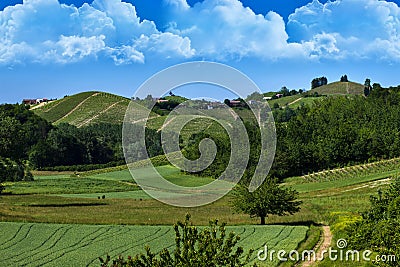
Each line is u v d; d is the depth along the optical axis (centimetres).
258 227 4503
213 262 1396
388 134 10194
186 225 1451
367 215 2947
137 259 1406
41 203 6656
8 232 4200
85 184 8900
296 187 8481
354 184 8006
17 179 9238
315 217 5297
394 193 3012
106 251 3409
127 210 5903
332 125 11294
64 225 4581
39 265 3003
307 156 9944
